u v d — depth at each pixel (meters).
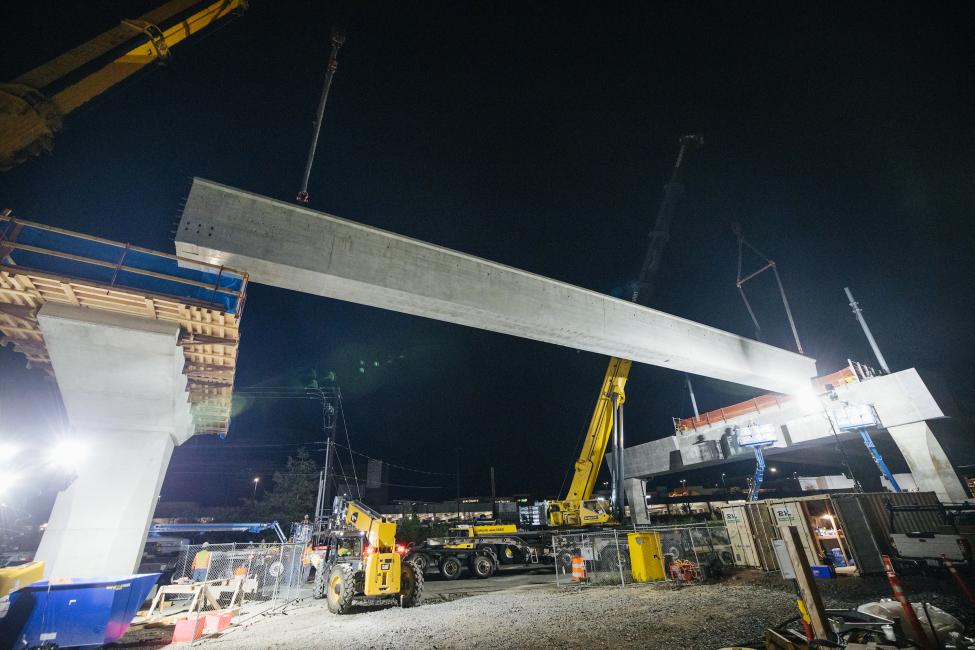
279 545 21.11
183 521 41.09
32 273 10.58
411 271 17.41
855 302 32.38
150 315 12.50
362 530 14.73
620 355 24.69
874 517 14.98
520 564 27.88
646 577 16.73
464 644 9.38
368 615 13.18
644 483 45.12
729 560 17.97
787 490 68.62
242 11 19.05
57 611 8.83
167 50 17.16
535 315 20.20
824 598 12.05
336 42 19.45
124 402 13.96
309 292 16.58
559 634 9.70
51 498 13.60
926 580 12.52
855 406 29.28
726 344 28.00
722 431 38.12
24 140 13.69
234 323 12.90
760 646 7.00
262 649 9.72
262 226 15.07
